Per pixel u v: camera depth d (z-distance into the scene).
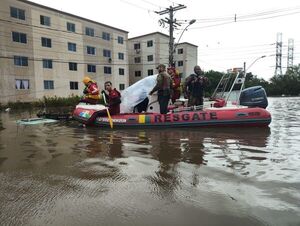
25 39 28.00
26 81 28.27
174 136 6.43
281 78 58.66
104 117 8.43
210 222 2.35
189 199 2.80
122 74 39.97
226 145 5.30
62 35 31.64
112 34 37.97
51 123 9.85
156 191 3.02
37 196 2.93
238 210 2.54
